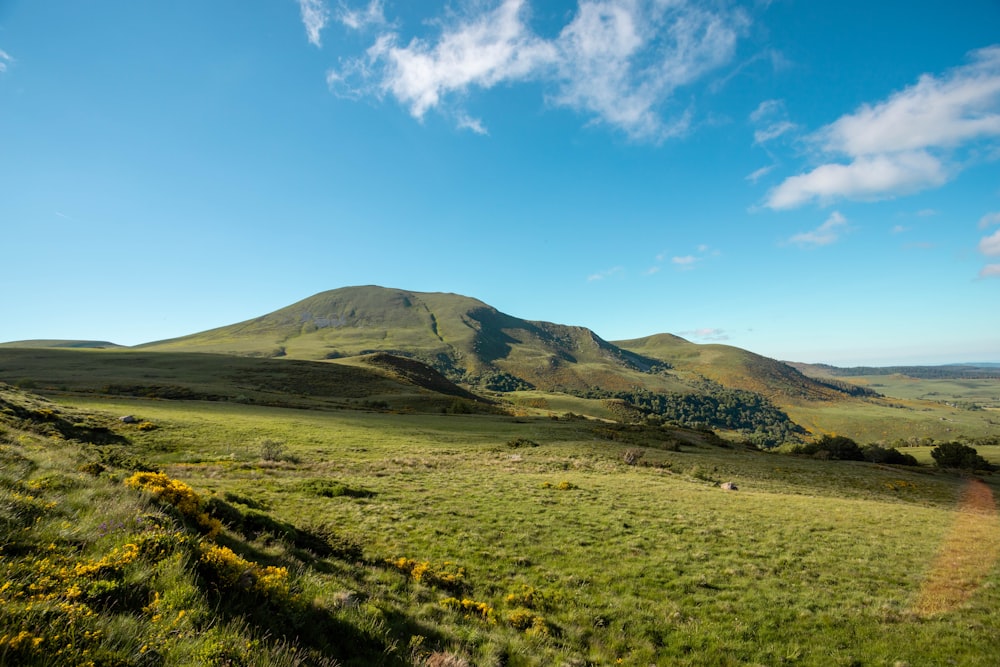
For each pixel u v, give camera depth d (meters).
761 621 13.25
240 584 7.90
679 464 50.34
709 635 12.37
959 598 15.02
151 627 5.68
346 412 77.00
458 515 22.22
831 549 20.36
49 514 7.99
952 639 12.10
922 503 41.50
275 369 137.75
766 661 11.26
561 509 24.70
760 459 64.25
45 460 12.75
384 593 11.41
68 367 123.12
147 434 38.88
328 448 42.81
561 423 87.25
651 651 11.46
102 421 40.94
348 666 6.99
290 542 13.59
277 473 29.38
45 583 5.88
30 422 30.77
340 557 14.62
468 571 15.59
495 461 43.25
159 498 11.38
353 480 28.92
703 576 16.31
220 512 13.53
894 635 12.45
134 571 6.85
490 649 9.21
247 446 39.22
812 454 89.50
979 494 48.09
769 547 20.17
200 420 49.22
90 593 5.98
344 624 8.16
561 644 11.10
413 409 99.44
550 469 41.28
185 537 8.57
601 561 17.52
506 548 18.20
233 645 5.79
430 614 10.77
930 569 18.08
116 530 8.10
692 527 22.67
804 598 14.84
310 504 21.44
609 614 13.39
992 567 18.33
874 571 17.62
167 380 106.50
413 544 17.48
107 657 4.93
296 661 6.10
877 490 46.47
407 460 38.97
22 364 124.94
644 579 16.00
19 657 4.58
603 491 30.38
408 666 7.43
